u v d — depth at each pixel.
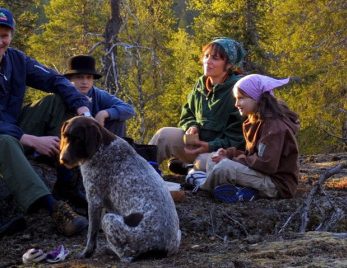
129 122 20.55
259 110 5.61
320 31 21.31
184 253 4.22
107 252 4.21
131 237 3.87
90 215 4.16
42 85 5.61
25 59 5.61
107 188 4.09
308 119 20.55
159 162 6.69
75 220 4.91
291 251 4.12
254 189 5.78
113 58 16.81
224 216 5.39
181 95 25.64
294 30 21.69
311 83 20.14
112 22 17.58
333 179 7.15
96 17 24.88
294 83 19.95
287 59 21.41
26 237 5.00
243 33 19.16
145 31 24.00
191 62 25.48
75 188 5.44
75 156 4.01
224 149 6.07
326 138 20.62
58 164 5.35
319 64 20.77
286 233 4.79
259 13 19.27
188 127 6.47
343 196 6.05
